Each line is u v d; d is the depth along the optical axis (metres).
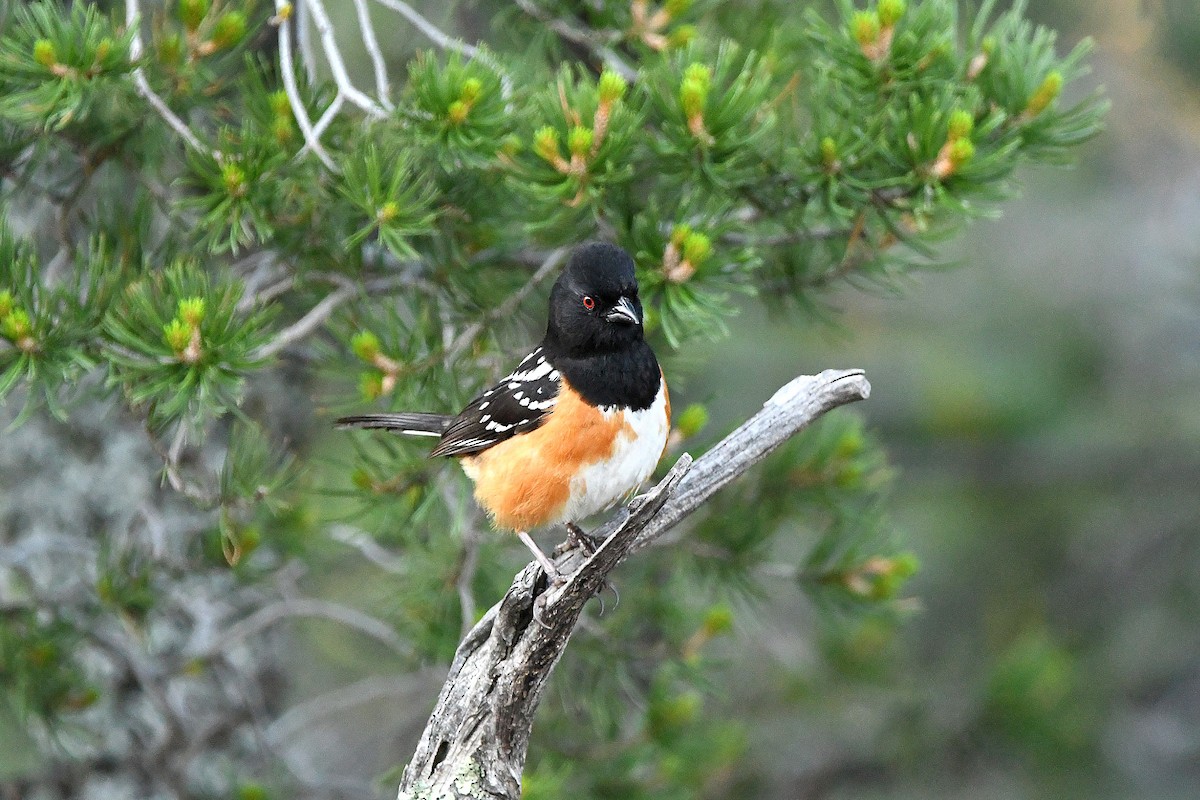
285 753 13.20
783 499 10.79
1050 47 9.11
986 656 17.36
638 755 11.02
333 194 9.20
